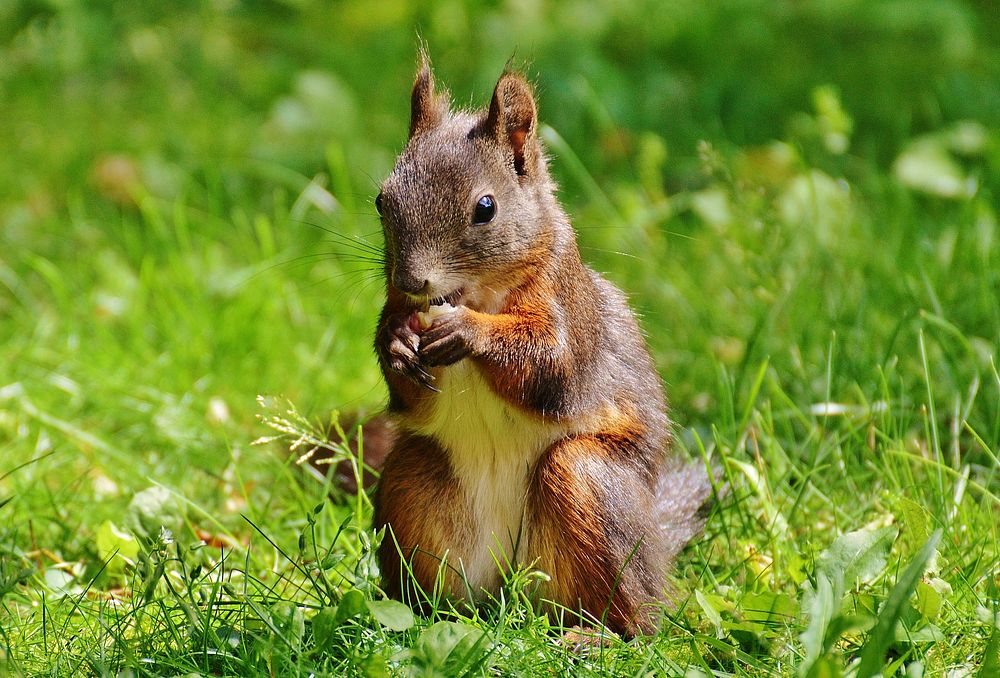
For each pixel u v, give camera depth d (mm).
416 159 7926
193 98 19312
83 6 21266
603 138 17344
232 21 21844
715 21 21219
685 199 14273
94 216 16125
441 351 7582
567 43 19906
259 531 8016
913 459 9023
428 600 7508
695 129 17406
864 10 21641
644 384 8539
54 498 9844
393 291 8086
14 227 15664
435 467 8164
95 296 13711
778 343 11266
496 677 6895
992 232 12703
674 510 8914
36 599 8281
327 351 12609
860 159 16594
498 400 7934
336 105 18266
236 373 12281
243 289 13359
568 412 7895
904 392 10203
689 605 7844
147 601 7344
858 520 8914
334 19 21672
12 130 18141
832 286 11836
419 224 7734
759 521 8844
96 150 17516
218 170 16906
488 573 8195
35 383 11688
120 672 6812
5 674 6648
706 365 11641
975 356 9852
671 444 9141
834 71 19750
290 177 16281
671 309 12695
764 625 7227
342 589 8148
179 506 9359
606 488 7867
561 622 7582
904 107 18188
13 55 20297
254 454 10672
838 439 9594
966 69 19578
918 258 11828
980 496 9297
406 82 19578
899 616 6211
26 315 13586
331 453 10461
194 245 15211
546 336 7793
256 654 6844
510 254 7836
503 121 7977
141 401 11578
